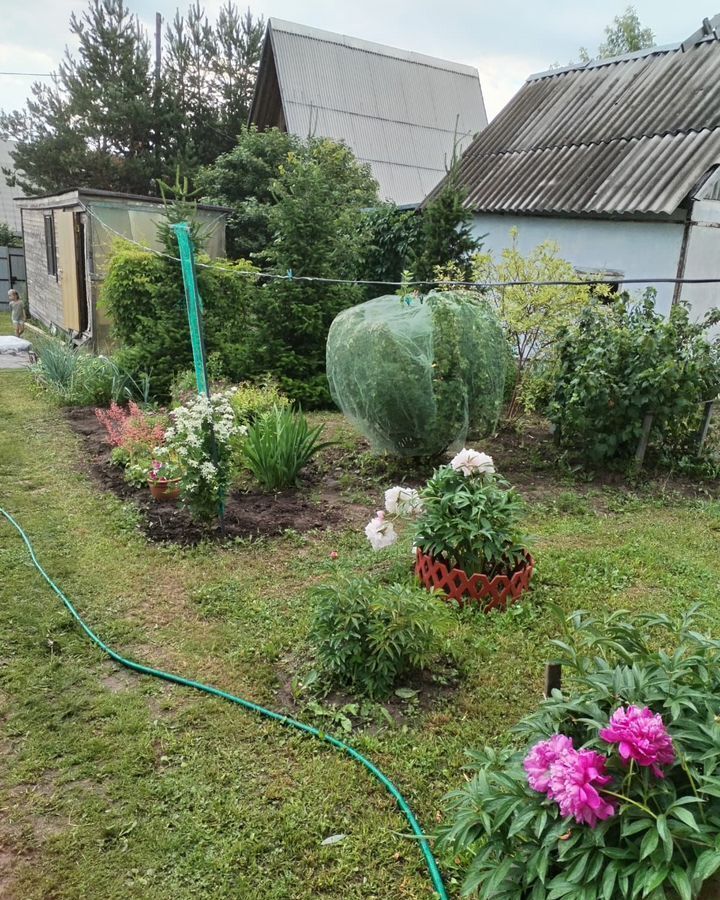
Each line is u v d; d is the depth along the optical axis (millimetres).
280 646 3641
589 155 10445
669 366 6059
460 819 1849
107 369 9172
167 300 9078
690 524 5480
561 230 10078
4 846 2424
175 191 9203
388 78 22562
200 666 3477
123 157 21516
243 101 22125
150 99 21500
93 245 11289
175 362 9133
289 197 8977
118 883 2283
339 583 3596
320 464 6688
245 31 22281
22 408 8906
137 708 3133
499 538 3859
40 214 15422
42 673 3383
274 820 2529
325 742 2924
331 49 21844
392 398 5965
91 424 8219
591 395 6238
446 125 22953
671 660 2055
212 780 2717
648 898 1550
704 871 1483
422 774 2752
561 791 1630
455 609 3877
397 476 6359
